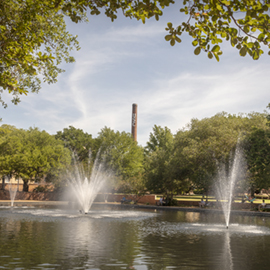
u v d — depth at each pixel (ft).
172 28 17.37
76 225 54.95
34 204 130.72
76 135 249.75
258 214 88.28
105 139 201.77
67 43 39.01
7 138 171.83
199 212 97.19
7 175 167.22
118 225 56.34
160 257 28.76
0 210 91.04
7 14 25.45
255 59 16.24
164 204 124.47
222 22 16.55
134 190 141.79
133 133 285.02
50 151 166.71
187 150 111.86
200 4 17.08
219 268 24.70
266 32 15.70
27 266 24.27
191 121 130.82
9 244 34.86
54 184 163.22
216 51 17.02
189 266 25.23
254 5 15.37
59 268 23.79
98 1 20.08
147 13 18.66
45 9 24.41
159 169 131.75
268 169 94.53
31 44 25.43
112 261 26.68
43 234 43.21
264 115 122.62
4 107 34.40
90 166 160.76
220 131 111.04
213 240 40.01
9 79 26.43
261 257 29.22
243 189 106.42
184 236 43.47
